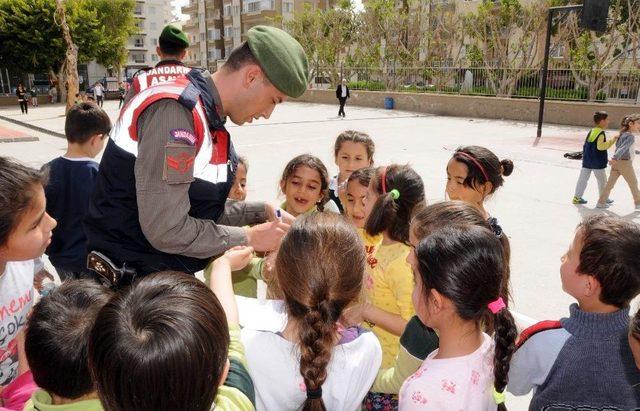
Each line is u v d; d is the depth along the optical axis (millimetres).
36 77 34906
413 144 12516
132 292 1050
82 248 2762
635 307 3605
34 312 1287
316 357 1284
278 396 1404
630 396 1491
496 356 1408
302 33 31031
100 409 1201
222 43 60562
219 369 1040
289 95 1769
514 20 21125
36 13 29750
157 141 1540
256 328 1503
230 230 1726
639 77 16516
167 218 1557
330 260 1354
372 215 2170
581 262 1504
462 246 1411
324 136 14141
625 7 18484
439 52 24516
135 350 933
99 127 2830
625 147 6461
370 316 1959
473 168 2639
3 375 1873
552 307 3926
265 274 2027
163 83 1656
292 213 3088
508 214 6391
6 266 1800
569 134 14648
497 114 19484
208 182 1704
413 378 1493
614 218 1569
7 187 1404
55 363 1179
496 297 1429
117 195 1647
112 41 35000
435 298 1436
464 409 1417
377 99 25156
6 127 17844
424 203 2242
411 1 25547
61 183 2721
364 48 28859
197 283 1112
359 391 1460
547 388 1571
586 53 18031
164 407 955
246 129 15977
